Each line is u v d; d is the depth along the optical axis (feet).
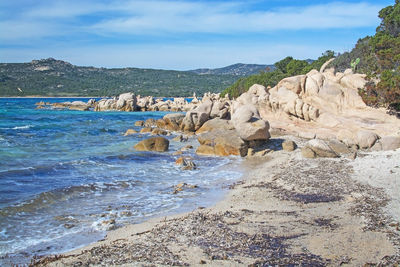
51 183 58.29
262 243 33.91
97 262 30.04
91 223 41.60
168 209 47.34
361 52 167.12
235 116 88.84
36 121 166.40
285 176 64.23
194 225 39.24
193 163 75.46
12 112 228.63
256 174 68.44
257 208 46.34
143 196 53.47
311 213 43.39
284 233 36.52
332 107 109.60
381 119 99.76
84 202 49.80
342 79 113.80
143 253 31.81
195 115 127.03
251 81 277.23
